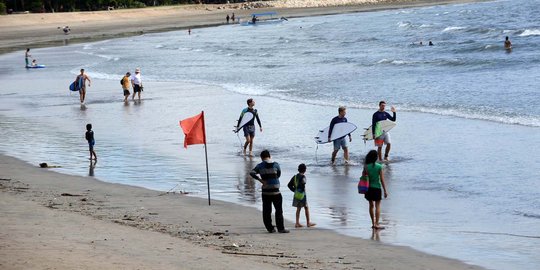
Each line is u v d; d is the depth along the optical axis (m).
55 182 38.91
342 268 22.81
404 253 25.11
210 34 198.88
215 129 56.03
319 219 30.67
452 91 68.00
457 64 91.25
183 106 68.75
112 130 57.22
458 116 55.16
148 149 49.00
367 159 28.62
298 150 46.94
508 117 53.19
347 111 60.78
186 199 34.62
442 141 46.88
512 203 32.19
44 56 143.88
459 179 37.12
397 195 34.59
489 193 34.09
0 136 55.88
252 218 30.80
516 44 114.31
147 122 60.47
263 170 28.34
